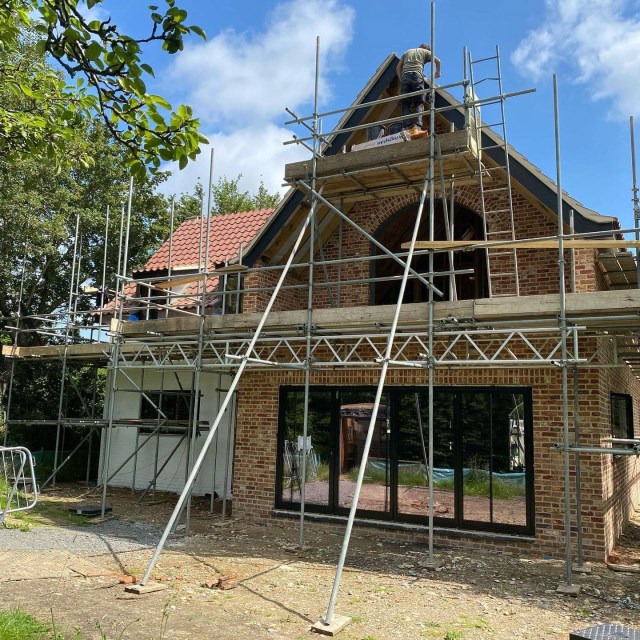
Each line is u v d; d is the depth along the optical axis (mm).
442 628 5844
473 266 11953
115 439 15656
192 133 4828
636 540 10367
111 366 11297
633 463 13555
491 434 9570
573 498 8805
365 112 11500
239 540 9656
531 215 10414
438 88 9023
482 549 9258
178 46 4109
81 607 5914
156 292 15734
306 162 9992
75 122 6020
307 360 9242
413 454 10133
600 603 6758
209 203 10852
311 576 7602
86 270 23453
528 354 9398
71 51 4207
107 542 9141
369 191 10766
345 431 10750
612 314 7652
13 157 6699
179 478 14633
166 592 6648
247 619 5871
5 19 5469
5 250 18828
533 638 5645
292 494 11000
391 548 9273
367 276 11859
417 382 10211
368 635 5594
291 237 12219
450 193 11086
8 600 6012
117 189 22656
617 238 9367
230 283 14562
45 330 15719
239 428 11656
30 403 19531
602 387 9258
